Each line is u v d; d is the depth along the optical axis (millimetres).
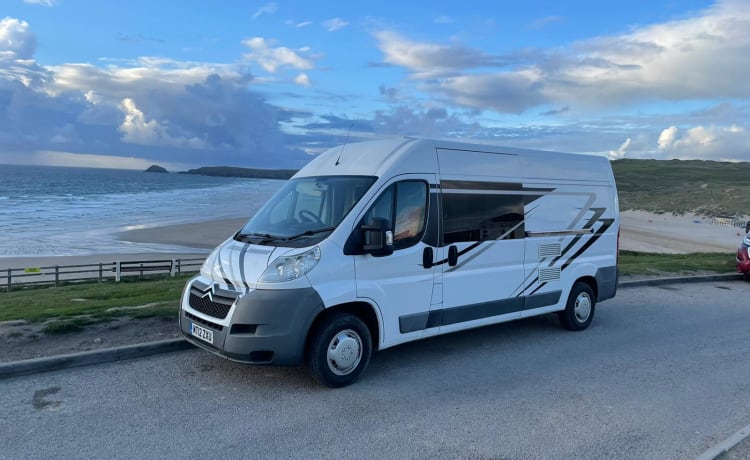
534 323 8141
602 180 7938
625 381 5574
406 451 3898
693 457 3930
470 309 6184
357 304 5230
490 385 5344
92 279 21234
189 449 3830
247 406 4617
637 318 8719
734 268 14688
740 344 7180
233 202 79250
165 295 9195
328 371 4992
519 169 6754
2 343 5648
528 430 4316
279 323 4691
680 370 5996
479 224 6246
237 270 4984
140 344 5832
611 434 4285
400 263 5469
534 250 6922
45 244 34344
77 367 5402
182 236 39562
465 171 6137
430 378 5496
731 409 4879
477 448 3979
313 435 4117
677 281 12711
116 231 41562
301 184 5938
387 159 5598
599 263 7871
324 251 4949
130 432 4062
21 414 4316
